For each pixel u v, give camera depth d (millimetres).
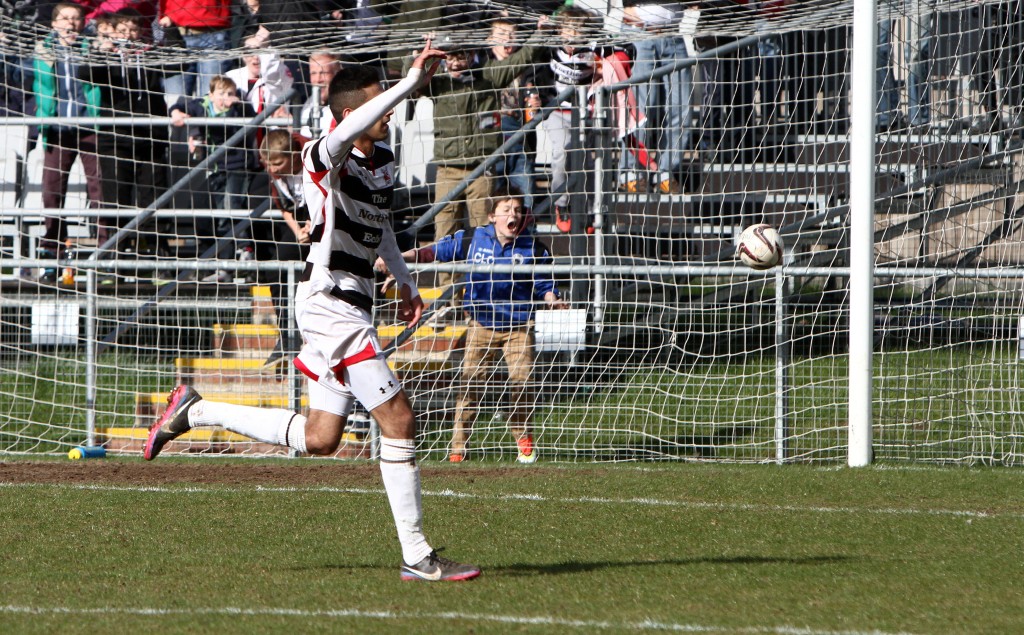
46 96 40625
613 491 27234
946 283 36406
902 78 42969
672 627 15031
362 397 17703
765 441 33469
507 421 33875
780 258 29266
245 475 29688
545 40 36906
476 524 23047
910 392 36000
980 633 14828
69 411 37812
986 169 42344
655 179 42750
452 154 39406
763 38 41562
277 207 40781
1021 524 23047
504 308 34125
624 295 42000
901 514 24172
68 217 43250
